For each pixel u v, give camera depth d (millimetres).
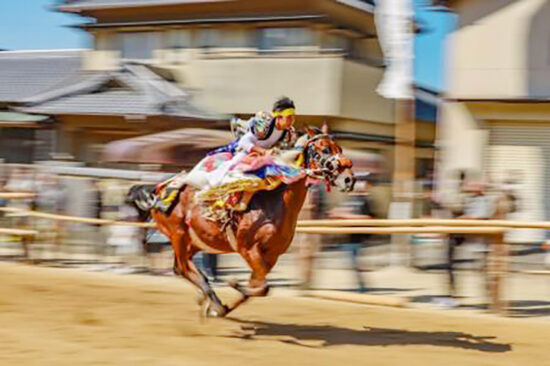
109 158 17531
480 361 8078
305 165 8633
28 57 28219
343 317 10391
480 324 10070
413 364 7887
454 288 11570
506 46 18531
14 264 14836
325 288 12719
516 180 16531
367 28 25188
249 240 8586
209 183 8945
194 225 9172
